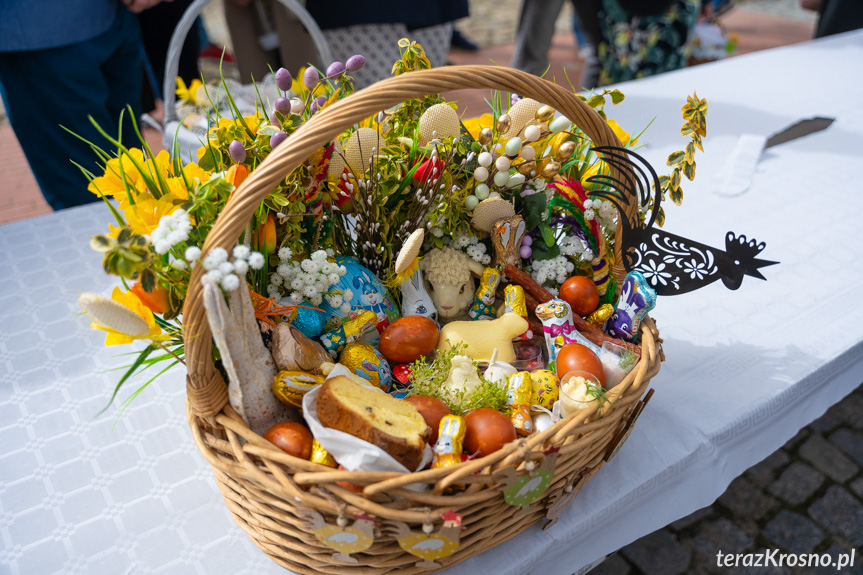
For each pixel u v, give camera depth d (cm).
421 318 100
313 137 72
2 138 419
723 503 193
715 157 193
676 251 103
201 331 74
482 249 110
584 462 86
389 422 77
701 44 448
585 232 110
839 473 200
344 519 71
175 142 92
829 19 325
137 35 244
